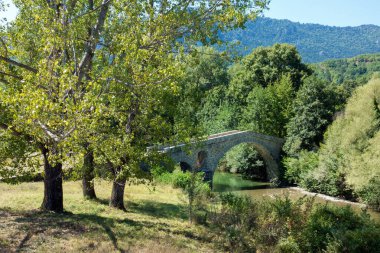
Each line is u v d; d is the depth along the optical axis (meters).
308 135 47.28
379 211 32.41
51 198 15.42
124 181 18.45
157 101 14.45
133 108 15.06
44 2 13.91
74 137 10.20
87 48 13.76
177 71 12.45
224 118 59.00
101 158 14.25
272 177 51.03
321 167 40.59
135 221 16.05
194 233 15.61
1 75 13.27
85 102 10.20
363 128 36.19
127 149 13.12
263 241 14.88
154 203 22.66
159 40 13.55
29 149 13.97
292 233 15.26
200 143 18.52
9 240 11.03
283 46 61.97
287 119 53.53
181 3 14.54
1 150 13.67
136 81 12.33
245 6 14.38
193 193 18.14
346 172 37.25
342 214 16.47
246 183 49.47
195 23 14.28
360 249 13.41
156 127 15.64
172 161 17.03
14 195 19.33
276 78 59.88
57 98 10.82
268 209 17.39
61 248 10.98
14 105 10.12
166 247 12.54
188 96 17.42
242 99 62.03
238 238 14.28
